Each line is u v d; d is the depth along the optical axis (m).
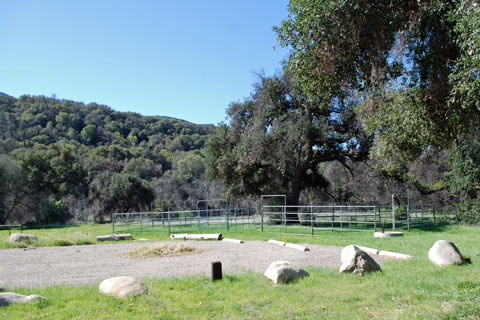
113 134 83.75
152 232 19.36
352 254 7.20
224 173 24.39
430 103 7.24
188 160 66.75
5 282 7.35
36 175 39.06
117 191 45.19
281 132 21.94
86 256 11.21
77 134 74.56
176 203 52.28
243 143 22.14
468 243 11.36
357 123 21.66
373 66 7.00
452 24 6.45
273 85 22.80
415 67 7.29
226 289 6.04
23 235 14.86
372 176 25.88
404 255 9.16
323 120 21.70
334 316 4.47
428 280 6.01
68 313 4.58
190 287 6.24
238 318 4.61
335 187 32.03
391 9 6.42
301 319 4.49
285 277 6.52
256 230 18.38
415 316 4.24
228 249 11.98
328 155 24.31
